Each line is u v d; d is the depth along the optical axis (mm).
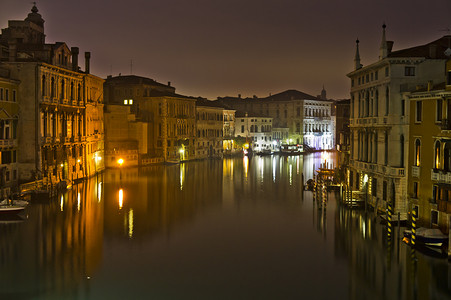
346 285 25531
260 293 24500
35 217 40156
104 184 61719
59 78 57844
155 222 39531
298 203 49438
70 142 60219
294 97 148875
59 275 26500
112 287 24922
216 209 45781
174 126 99250
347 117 63562
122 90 99312
